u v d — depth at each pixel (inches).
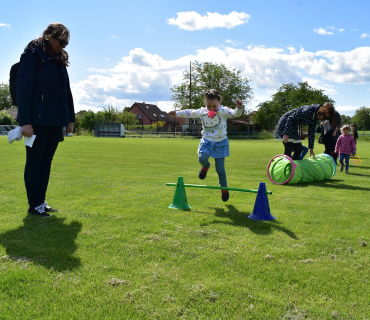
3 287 79.8
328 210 164.7
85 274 88.0
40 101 142.6
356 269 94.2
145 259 98.7
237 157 495.5
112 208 161.8
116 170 315.6
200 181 255.0
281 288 82.0
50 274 87.5
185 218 145.4
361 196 204.4
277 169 276.4
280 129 286.7
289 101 2220.7
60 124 149.6
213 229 129.7
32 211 149.2
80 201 177.3
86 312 70.4
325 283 85.3
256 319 69.1
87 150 603.8
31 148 144.9
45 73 142.6
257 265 95.3
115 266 93.1
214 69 1797.5
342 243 115.8
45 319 67.9
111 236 119.0
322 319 69.6
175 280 85.0
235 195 203.2
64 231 124.0
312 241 116.9
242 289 80.8
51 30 140.7
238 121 2377.0
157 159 435.8
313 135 274.2
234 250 106.8
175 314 70.1
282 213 157.5
